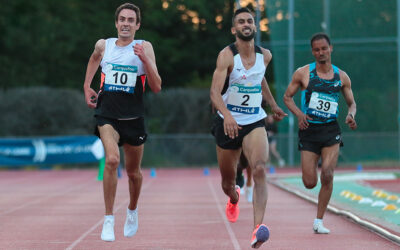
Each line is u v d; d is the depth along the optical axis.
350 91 18.72
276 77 59.12
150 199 30.12
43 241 17.17
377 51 59.94
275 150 59.41
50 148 55.56
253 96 16.14
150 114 71.31
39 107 65.75
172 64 90.50
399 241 16.20
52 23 81.44
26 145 55.53
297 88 18.72
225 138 16.62
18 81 79.81
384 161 59.12
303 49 59.09
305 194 30.38
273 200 29.09
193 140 63.41
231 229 19.39
